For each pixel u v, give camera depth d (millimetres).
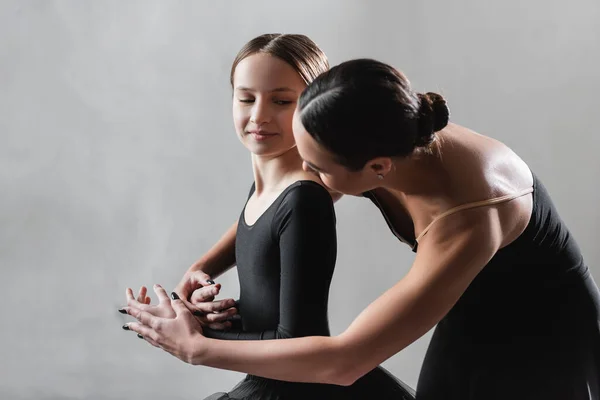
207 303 1486
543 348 1369
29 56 2861
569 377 1372
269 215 1423
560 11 2889
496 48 2926
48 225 2945
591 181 2984
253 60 1396
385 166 1214
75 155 2926
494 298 1370
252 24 2918
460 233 1219
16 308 2951
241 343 1331
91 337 2984
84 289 2977
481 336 1398
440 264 1216
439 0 2924
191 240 2996
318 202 1392
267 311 1462
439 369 1468
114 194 2957
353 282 3109
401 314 1215
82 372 2963
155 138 2945
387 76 1178
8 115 2879
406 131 1177
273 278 1440
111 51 2887
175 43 2904
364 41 2959
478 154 1271
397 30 2947
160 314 1438
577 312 1377
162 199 2977
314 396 1471
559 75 2926
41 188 2924
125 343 2990
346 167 1209
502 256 1325
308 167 1278
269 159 1459
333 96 1159
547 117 2955
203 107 2941
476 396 1419
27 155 2906
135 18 2877
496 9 2906
